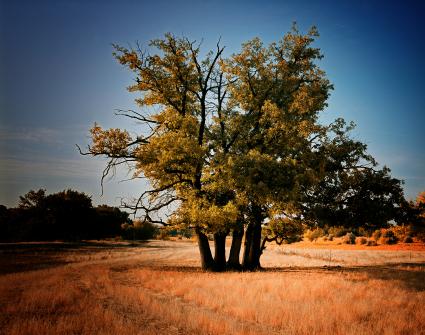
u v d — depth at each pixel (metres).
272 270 25.64
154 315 10.06
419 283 16.86
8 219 80.25
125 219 98.12
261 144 23.70
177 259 39.53
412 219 24.38
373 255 51.94
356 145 23.03
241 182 19.66
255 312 9.98
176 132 22.38
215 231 21.31
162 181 22.94
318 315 9.53
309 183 20.58
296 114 23.44
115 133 20.61
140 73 22.58
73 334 7.79
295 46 23.50
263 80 23.97
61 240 76.75
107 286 14.99
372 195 23.70
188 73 23.20
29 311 10.22
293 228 25.28
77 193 80.69
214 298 12.01
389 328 8.29
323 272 22.81
